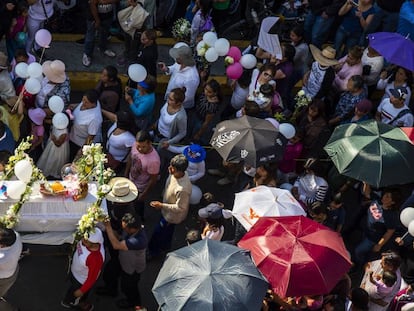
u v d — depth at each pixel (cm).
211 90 1842
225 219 1742
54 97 1714
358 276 1733
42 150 1869
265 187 1573
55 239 1505
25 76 1758
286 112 2022
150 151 1670
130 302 1587
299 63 2109
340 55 2319
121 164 1781
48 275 1658
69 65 2264
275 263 1330
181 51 1930
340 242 1404
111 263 1562
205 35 1970
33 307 1592
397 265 1459
